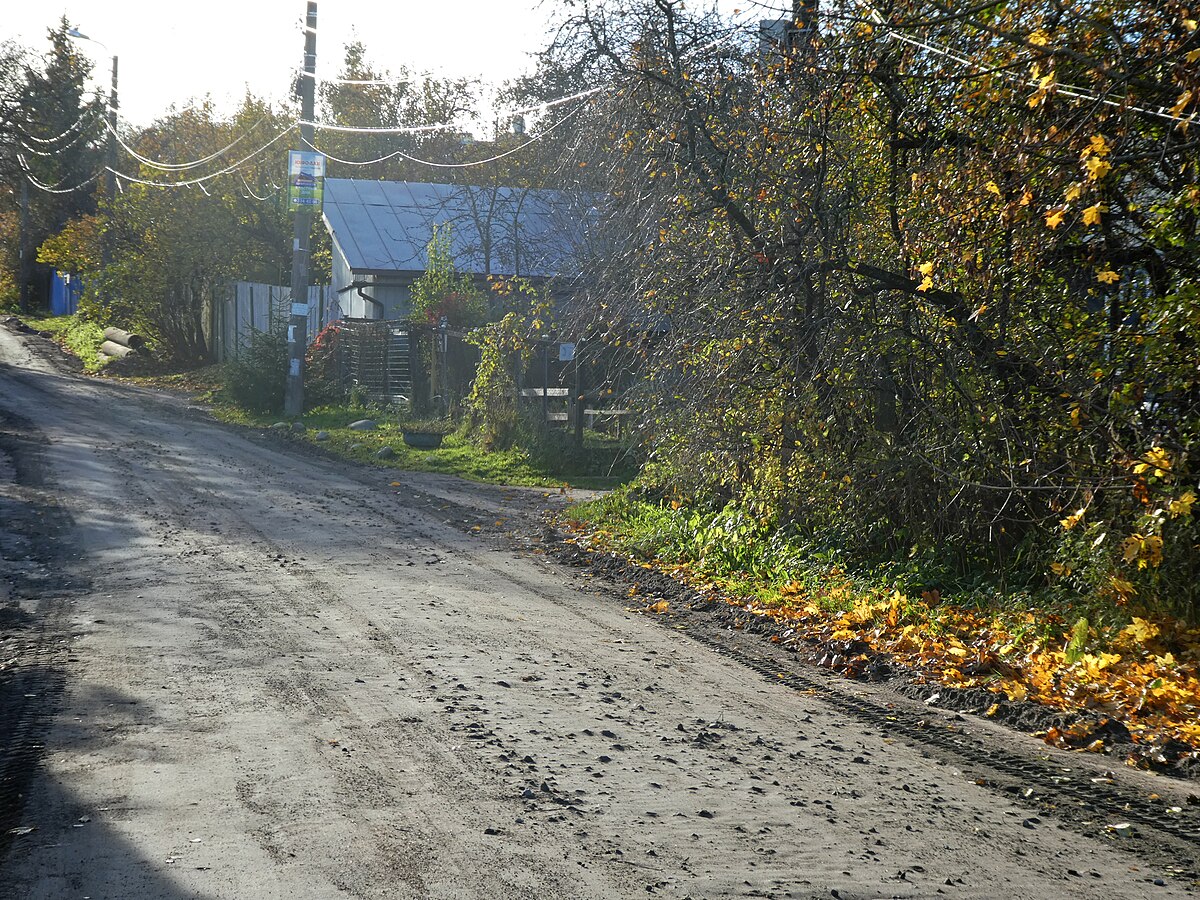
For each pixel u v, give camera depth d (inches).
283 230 1635.1
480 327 992.2
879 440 421.4
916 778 226.5
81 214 2443.4
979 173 349.7
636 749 239.3
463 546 504.7
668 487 561.0
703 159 465.1
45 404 1042.1
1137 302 340.2
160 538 490.6
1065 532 362.9
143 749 230.7
